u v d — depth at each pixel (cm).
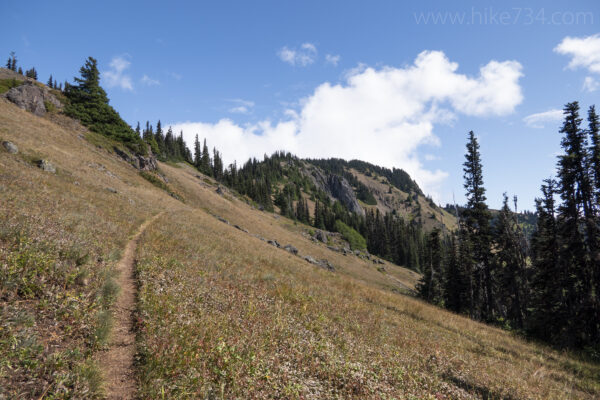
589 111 2162
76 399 370
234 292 1109
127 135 5366
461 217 3769
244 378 512
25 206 1095
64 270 687
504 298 4044
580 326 1895
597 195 2055
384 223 13438
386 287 5628
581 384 960
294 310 1116
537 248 3180
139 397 428
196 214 3838
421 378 723
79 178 2453
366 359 773
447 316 2067
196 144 13050
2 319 442
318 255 6019
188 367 509
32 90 4278
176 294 878
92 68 5184
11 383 351
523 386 813
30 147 2566
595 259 1989
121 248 1295
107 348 538
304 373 611
